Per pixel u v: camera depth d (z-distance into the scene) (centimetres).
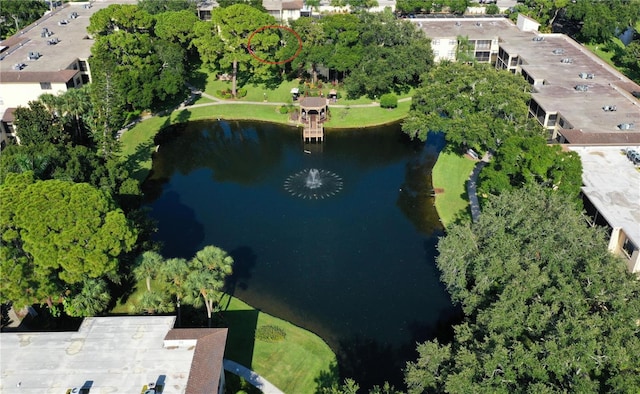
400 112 11156
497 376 4141
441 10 16325
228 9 10931
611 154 7512
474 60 11638
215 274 5278
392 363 5653
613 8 14050
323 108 10631
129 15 11306
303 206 8275
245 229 7738
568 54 11369
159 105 11181
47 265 5069
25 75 9656
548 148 6650
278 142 10238
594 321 4381
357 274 6888
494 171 6988
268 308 6331
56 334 4825
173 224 7831
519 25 13200
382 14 11844
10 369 4478
